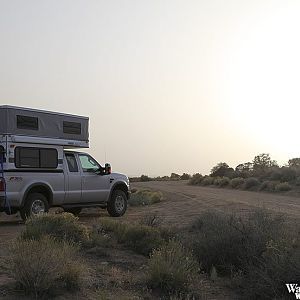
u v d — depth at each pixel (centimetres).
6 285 737
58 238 1039
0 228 1439
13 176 1478
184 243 1099
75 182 1678
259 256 928
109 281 834
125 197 1897
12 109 1495
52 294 716
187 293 812
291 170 4294
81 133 1719
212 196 3155
